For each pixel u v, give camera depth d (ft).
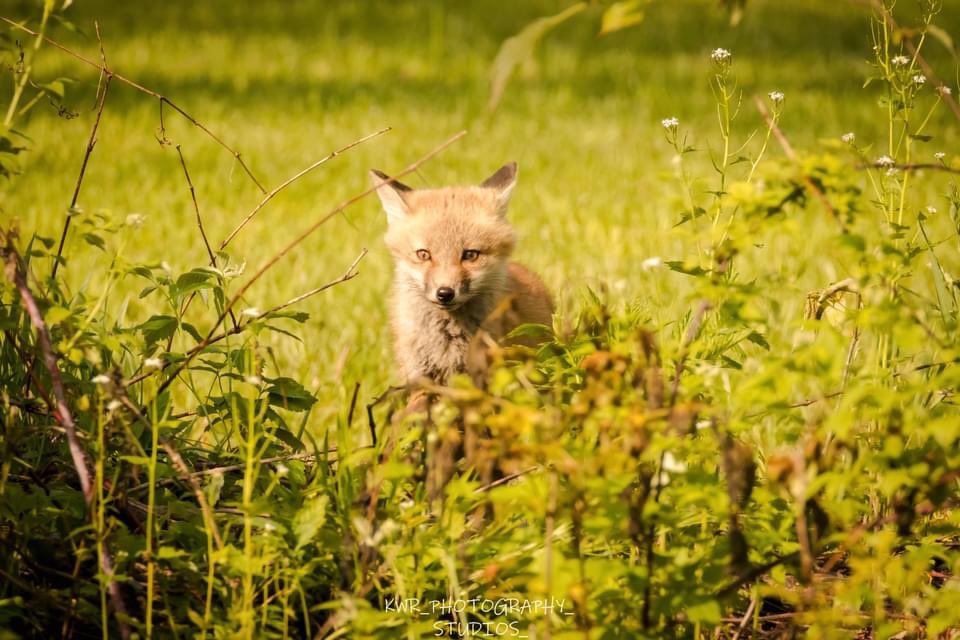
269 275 47.19
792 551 20.72
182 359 24.03
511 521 21.98
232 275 24.44
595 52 115.44
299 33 125.70
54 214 55.52
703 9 139.64
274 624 19.47
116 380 19.84
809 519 21.89
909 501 17.79
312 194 64.13
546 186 65.26
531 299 35.73
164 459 23.02
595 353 18.12
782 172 17.79
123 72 98.07
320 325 39.93
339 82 100.99
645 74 103.86
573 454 17.57
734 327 24.77
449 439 19.74
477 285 33.96
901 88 23.86
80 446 19.92
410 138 79.71
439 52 116.37
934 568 23.49
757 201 17.80
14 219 20.29
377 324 42.42
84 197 60.44
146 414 23.26
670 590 18.17
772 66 105.19
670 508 18.53
